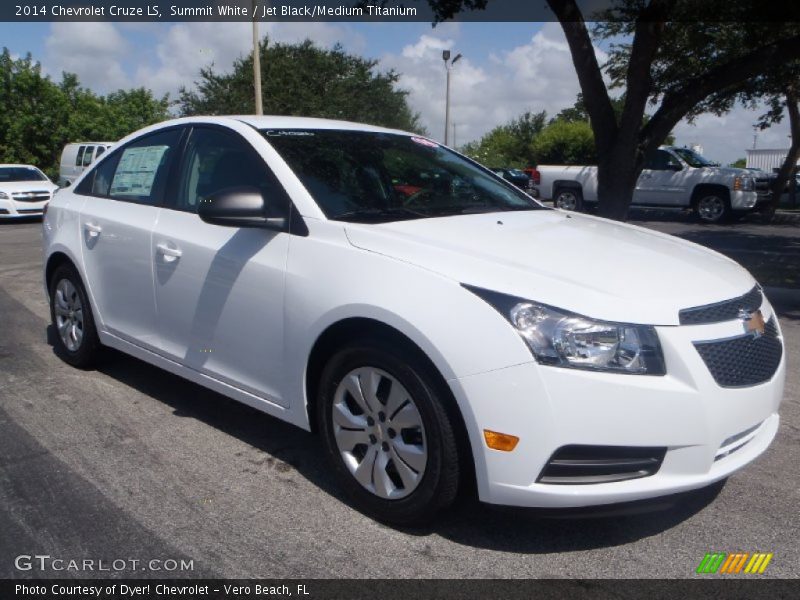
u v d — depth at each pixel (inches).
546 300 113.3
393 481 128.1
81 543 122.9
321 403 136.5
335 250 134.1
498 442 112.3
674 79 582.2
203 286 156.6
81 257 196.4
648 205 765.3
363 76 1305.4
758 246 536.1
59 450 158.2
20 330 257.9
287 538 125.3
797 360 234.2
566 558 120.6
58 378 204.2
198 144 172.9
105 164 203.6
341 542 124.1
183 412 180.4
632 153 394.0
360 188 154.2
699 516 134.4
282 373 142.0
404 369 121.1
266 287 142.3
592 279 120.4
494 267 120.6
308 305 133.9
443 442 118.0
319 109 1225.4
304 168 152.2
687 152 761.0
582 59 391.9
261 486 143.3
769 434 131.3
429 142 194.1
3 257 456.1
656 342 113.3
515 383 110.7
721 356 117.6
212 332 156.4
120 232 181.2
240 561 118.5
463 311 115.3
